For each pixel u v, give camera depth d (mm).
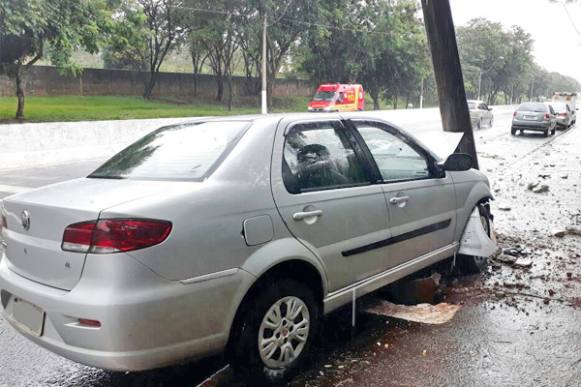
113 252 2396
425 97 63469
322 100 33312
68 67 19406
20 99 20031
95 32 18938
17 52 18875
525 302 4316
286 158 3174
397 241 3918
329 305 3367
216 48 36969
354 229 3479
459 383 3043
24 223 2793
